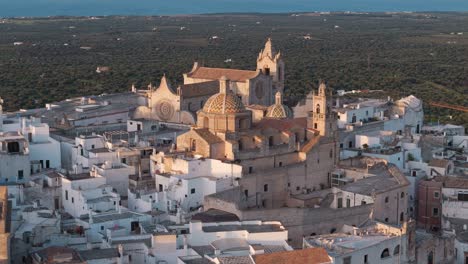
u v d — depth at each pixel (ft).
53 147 570.87
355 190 509.76
